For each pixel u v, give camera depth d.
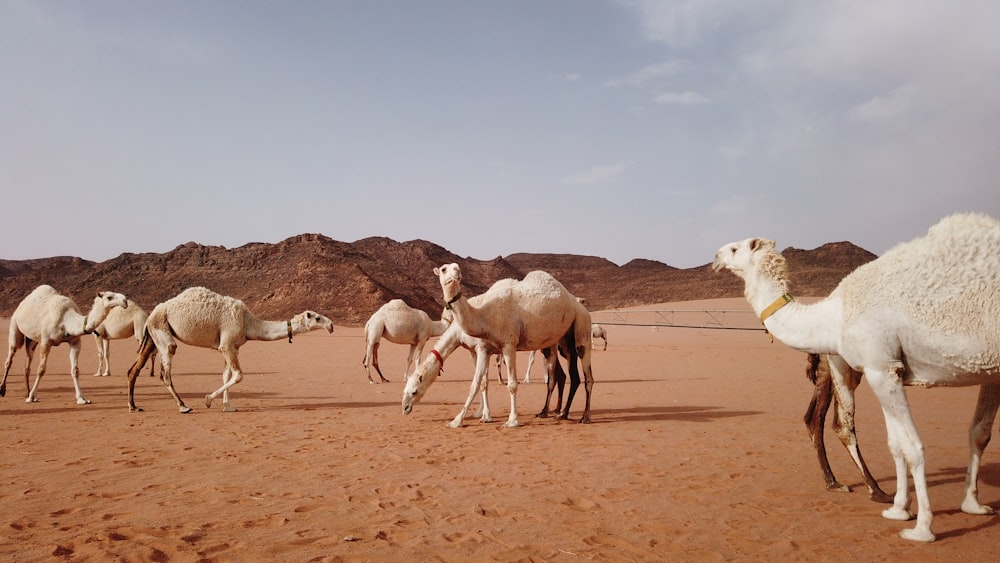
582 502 6.06
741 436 9.72
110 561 4.40
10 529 5.08
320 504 5.93
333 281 140.50
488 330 10.88
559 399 12.55
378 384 19.30
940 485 6.74
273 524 5.30
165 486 6.60
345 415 12.40
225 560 4.46
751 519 5.54
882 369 5.11
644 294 153.12
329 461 7.91
